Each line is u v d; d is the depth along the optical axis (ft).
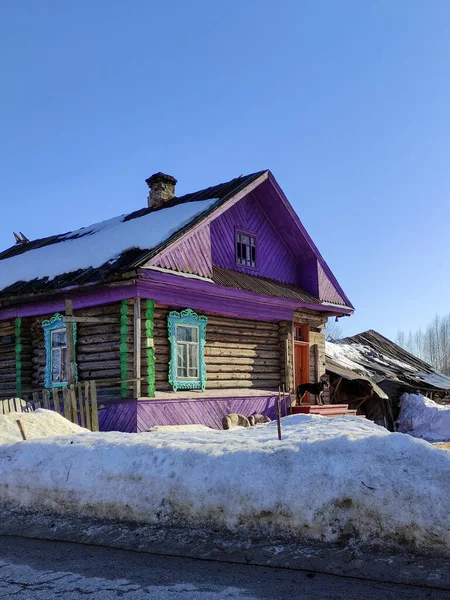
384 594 12.72
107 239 46.37
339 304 59.52
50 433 28.84
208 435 26.32
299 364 57.36
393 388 72.18
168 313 41.83
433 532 14.38
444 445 41.19
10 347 48.01
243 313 47.80
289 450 17.57
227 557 15.48
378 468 15.83
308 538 15.71
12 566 15.76
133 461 19.75
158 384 40.47
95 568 15.34
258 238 54.19
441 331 219.41
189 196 53.21
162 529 17.61
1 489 21.90
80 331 42.70
